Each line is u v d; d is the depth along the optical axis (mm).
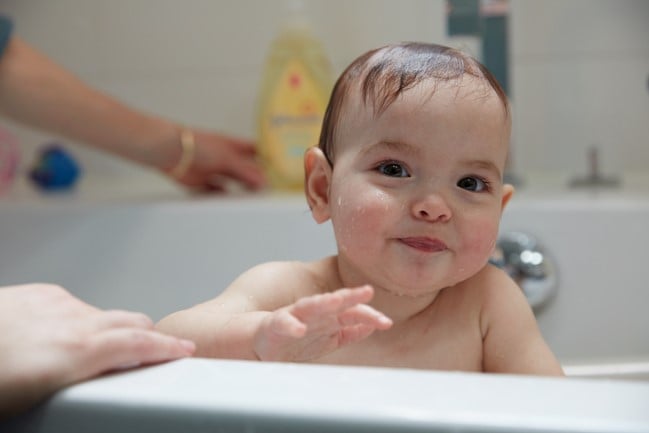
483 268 670
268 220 1016
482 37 1070
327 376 381
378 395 353
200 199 1082
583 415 328
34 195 1173
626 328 942
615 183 1093
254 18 1268
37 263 1069
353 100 613
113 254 1055
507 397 347
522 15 1194
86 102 1050
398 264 578
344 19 1230
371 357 624
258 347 517
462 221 577
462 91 588
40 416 379
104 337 405
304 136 1138
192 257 1036
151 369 408
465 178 587
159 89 1300
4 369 379
